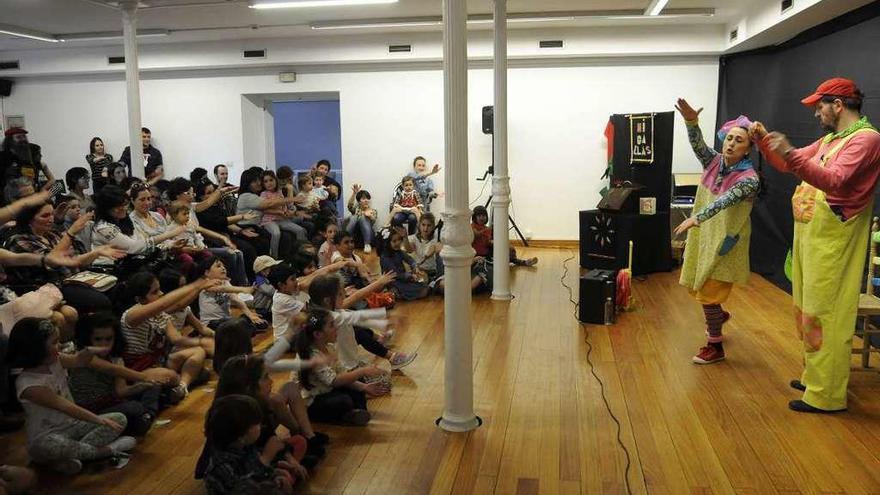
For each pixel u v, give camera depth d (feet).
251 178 24.18
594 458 10.35
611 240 24.44
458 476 9.86
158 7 23.93
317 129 34.27
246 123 33.19
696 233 14.75
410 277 21.18
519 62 30.42
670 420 11.73
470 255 11.16
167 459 10.49
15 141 20.81
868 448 10.54
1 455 10.64
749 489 9.36
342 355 12.57
